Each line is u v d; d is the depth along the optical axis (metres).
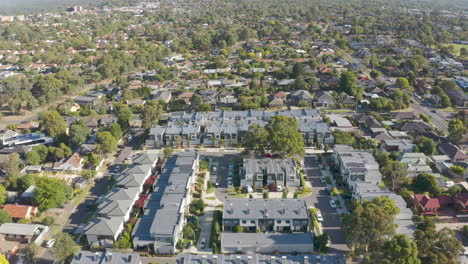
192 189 124.00
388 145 145.50
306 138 155.12
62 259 89.12
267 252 95.94
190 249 97.25
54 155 146.75
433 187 117.00
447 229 89.06
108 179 132.00
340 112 193.88
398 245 80.31
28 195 118.88
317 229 103.94
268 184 124.62
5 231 101.38
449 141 155.62
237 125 164.25
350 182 121.75
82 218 111.75
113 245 97.62
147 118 168.12
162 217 100.25
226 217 102.50
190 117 177.50
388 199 100.75
